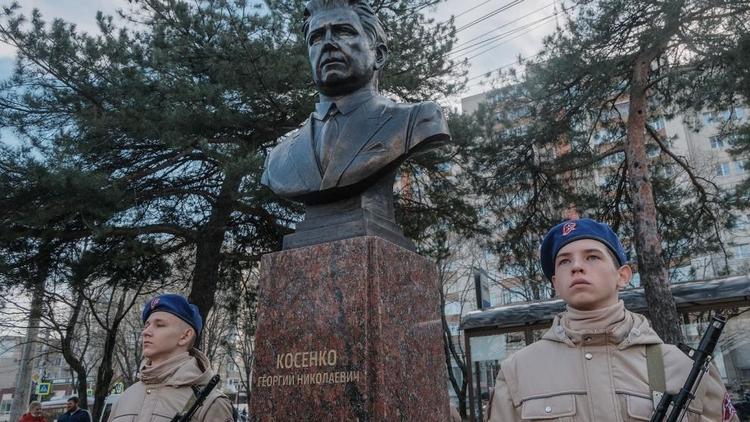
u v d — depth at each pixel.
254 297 14.27
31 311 12.84
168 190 10.69
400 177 12.09
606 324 2.00
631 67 11.65
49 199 8.99
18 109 10.25
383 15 10.95
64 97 10.13
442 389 3.54
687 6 10.58
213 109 9.48
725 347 10.80
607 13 10.93
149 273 12.59
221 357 27.80
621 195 13.48
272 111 10.19
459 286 29.00
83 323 17.47
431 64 10.81
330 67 3.93
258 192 8.82
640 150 10.97
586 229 2.18
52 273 11.05
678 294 10.08
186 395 2.99
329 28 4.03
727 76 10.03
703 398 1.85
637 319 2.04
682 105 12.54
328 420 2.98
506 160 12.48
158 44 9.77
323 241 3.51
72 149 9.27
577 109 12.34
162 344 3.13
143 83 9.19
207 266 11.27
